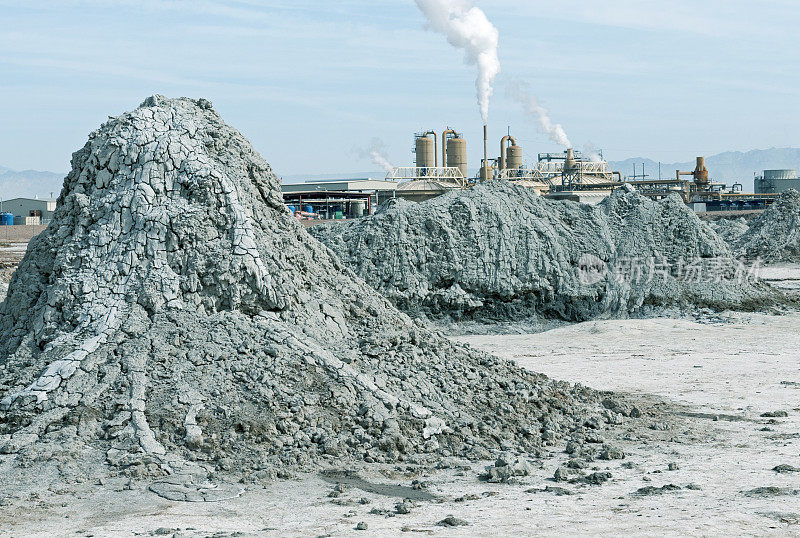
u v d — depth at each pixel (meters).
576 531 14.60
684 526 14.83
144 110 24.80
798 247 80.38
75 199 23.38
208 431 18.86
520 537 14.30
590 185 153.38
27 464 17.53
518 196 53.22
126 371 20.02
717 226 94.44
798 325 46.44
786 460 19.66
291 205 125.94
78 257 22.41
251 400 19.70
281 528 14.81
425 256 48.09
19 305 22.58
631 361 35.75
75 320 21.42
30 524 14.91
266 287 22.42
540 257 48.91
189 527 14.83
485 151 153.75
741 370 33.09
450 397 21.89
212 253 22.33
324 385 20.58
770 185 197.62
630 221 53.44
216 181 23.14
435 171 153.50
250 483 17.23
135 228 22.58
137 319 21.28
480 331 45.72
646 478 18.11
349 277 26.06
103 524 14.95
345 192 128.75
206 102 26.48
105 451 18.20
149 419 18.98
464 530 14.66
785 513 15.50
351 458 18.80
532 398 23.22
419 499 16.66
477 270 47.94
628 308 49.16
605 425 22.83
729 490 17.19
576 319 48.16
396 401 20.62
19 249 81.44
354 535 14.41
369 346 22.45
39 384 19.59
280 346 21.34
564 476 17.94
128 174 23.39
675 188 160.25
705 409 25.62
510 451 19.98
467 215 49.34
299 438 19.05
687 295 50.34
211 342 21.00
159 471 17.50
